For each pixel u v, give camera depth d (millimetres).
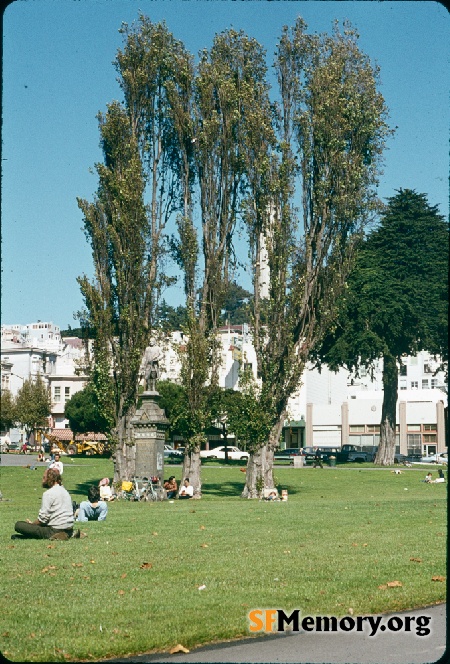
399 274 70562
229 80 45812
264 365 44969
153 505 34531
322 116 45156
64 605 11359
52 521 18000
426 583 12906
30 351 116062
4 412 101938
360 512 26953
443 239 72000
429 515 25125
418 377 108500
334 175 45344
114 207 46031
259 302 45031
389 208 72625
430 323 69500
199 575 13484
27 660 8977
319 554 15789
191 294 45625
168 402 81750
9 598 11766
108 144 46656
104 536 18781
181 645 9594
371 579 13195
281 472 67625
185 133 46312
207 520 23562
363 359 69875
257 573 13672
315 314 45844
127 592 12195
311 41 45750
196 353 45250
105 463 74750
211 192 45500
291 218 44156
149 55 46844
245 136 44562
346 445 98688
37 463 73688
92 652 9258
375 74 45906
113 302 46562
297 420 108125
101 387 46250
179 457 85750
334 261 45406
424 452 103250
